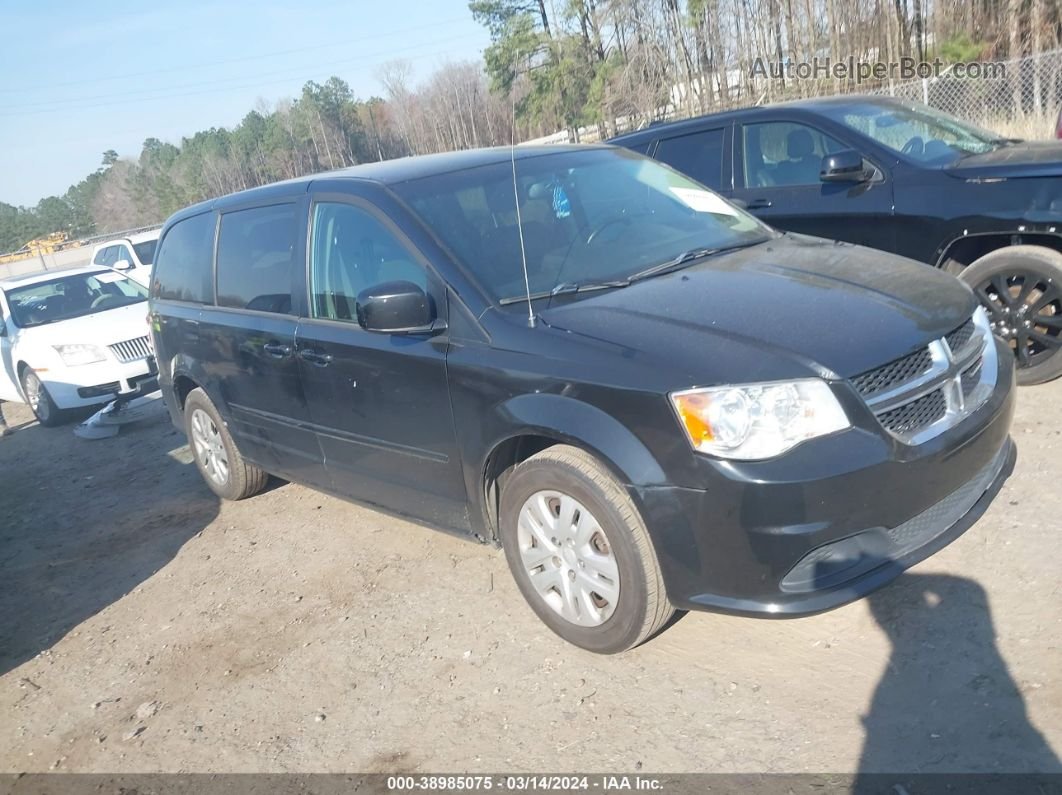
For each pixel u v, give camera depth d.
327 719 3.51
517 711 3.31
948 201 5.29
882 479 2.90
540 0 38.16
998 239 5.29
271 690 3.78
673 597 3.14
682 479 2.97
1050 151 5.22
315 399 4.50
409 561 4.68
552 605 3.59
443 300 3.74
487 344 3.54
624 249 4.04
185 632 4.43
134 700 3.94
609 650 3.43
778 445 2.87
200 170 73.50
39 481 7.64
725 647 3.43
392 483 4.24
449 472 3.86
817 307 3.28
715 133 6.64
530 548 3.60
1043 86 15.15
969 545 3.74
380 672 3.74
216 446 5.90
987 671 3.01
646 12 29.50
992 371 3.49
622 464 3.08
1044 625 3.16
